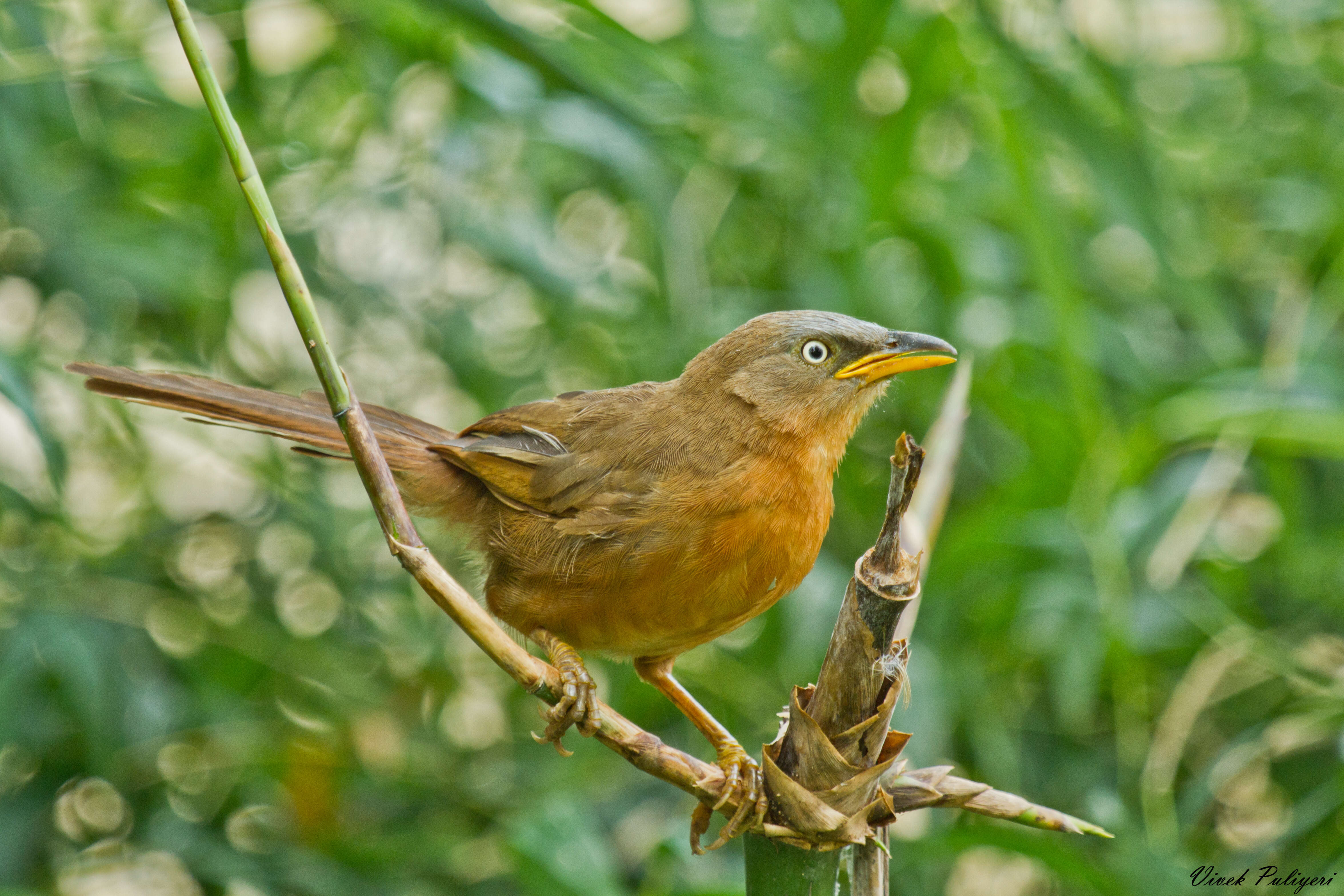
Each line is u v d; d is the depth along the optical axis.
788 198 11.24
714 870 9.03
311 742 10.87
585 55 10.39
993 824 9.18
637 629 7.38
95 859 10.26
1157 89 12.62
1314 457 11.23
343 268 11.76
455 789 10.82
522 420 8.09
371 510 11.62
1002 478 11.00
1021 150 9.66
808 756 5.36
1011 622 10.23
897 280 11.51
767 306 10.95
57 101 9.69
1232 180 12.04
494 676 11.79
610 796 10.62
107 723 9.47
